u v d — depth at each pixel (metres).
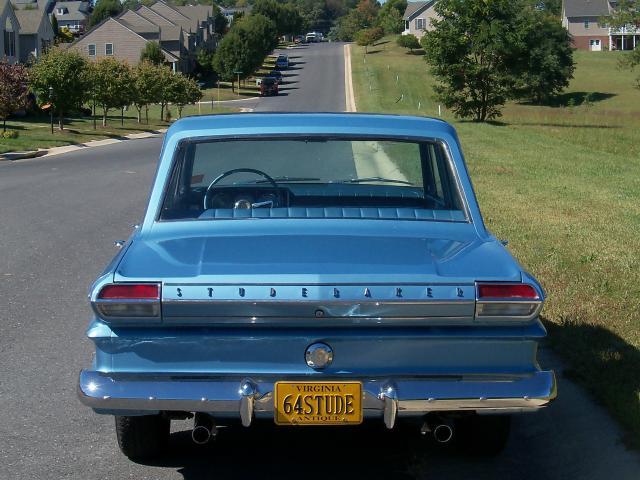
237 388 3.64
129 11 84.62
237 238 4.22
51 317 7.52
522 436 4.99
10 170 22.81
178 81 51.91
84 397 3.66
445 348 3.69
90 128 42.12
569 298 7.49
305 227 4.37
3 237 11.54
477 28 43.88
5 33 56.75
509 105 67.06
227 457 4.71
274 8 134.25
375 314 3.60
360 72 87.56
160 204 4.47
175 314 3.60
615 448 4.63
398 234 4.33
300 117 4.86
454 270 3.77
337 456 4.73
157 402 3.64
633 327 6.65
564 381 5.64
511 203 13.73
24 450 4.79
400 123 4.85
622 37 109.62
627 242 10.34
